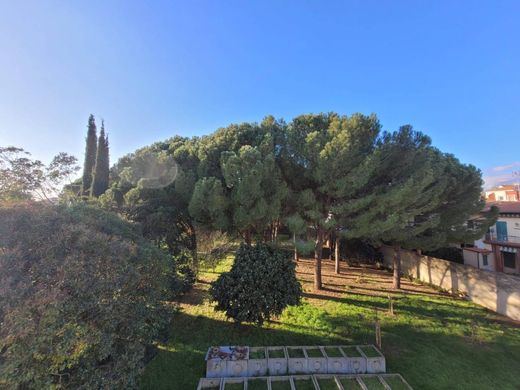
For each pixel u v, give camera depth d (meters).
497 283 11.53
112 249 4.97
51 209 5.56
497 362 7.87
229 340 8.72
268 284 8.68
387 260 18.95
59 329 3.57
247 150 8.99
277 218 10.78
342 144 9.40
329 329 9.45
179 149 12.45
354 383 6.66
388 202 10.06
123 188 12.02
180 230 12.01
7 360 3.21
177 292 9.08
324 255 22.34
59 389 3.96
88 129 16.06
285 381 6.71
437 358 7.95
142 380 6.88
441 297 13.15
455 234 13.16
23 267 4.07
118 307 4.66
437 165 10.71
